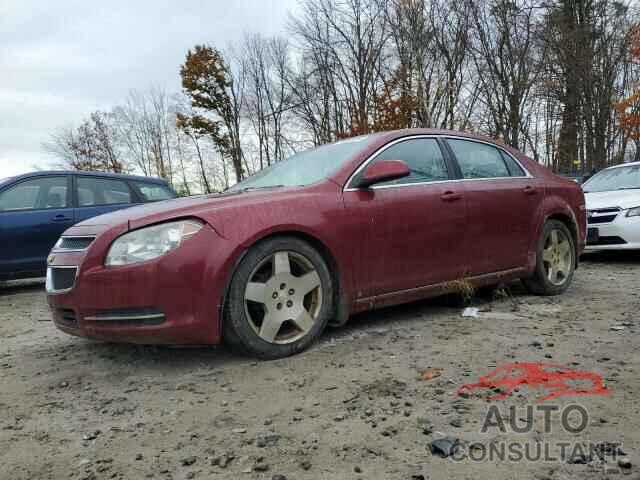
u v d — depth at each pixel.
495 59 22.45
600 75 20.39
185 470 1.83
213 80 33.88
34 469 1.91
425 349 3.11
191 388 2.67
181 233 2.86
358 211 3.41
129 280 2.79
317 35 26.45
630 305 4.20
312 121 29.72
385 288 3.55
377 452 1.88
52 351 3.61
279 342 3.08
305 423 2.15
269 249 3.03
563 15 20.81
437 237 3.80
